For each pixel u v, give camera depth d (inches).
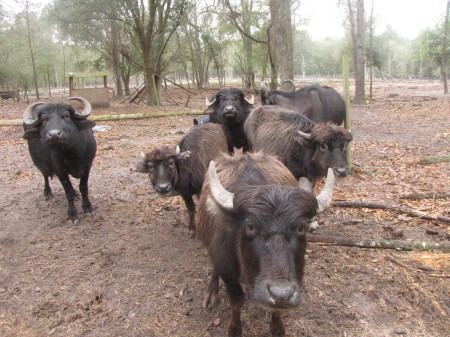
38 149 249.6
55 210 272.1
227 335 146.2
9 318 160.9
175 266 196.2
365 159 374.3
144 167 210.1
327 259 190.5
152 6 897.5
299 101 343.3
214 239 128.2
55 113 227.8
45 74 1847.9
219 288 176.2
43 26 1496.1
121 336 148.9
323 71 3299.7
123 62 1365.7
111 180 336.2
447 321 146.8
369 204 247.1
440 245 192.1
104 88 952.9
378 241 198.7
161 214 260.5
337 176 198.4
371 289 166.9
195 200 279.6
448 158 343.3
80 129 238.7
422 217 227.1
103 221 252.2
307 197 108.3
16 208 277.0
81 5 927.7
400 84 1825.8
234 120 315.9
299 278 110.1
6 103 1234.6
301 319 151.5
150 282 183.5
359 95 856.3
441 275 171.8
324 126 207.2
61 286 182.1
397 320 148.7
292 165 224.8
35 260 206.1
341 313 153.7
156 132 576.7
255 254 104.8
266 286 98.0
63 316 161.0
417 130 502.3
